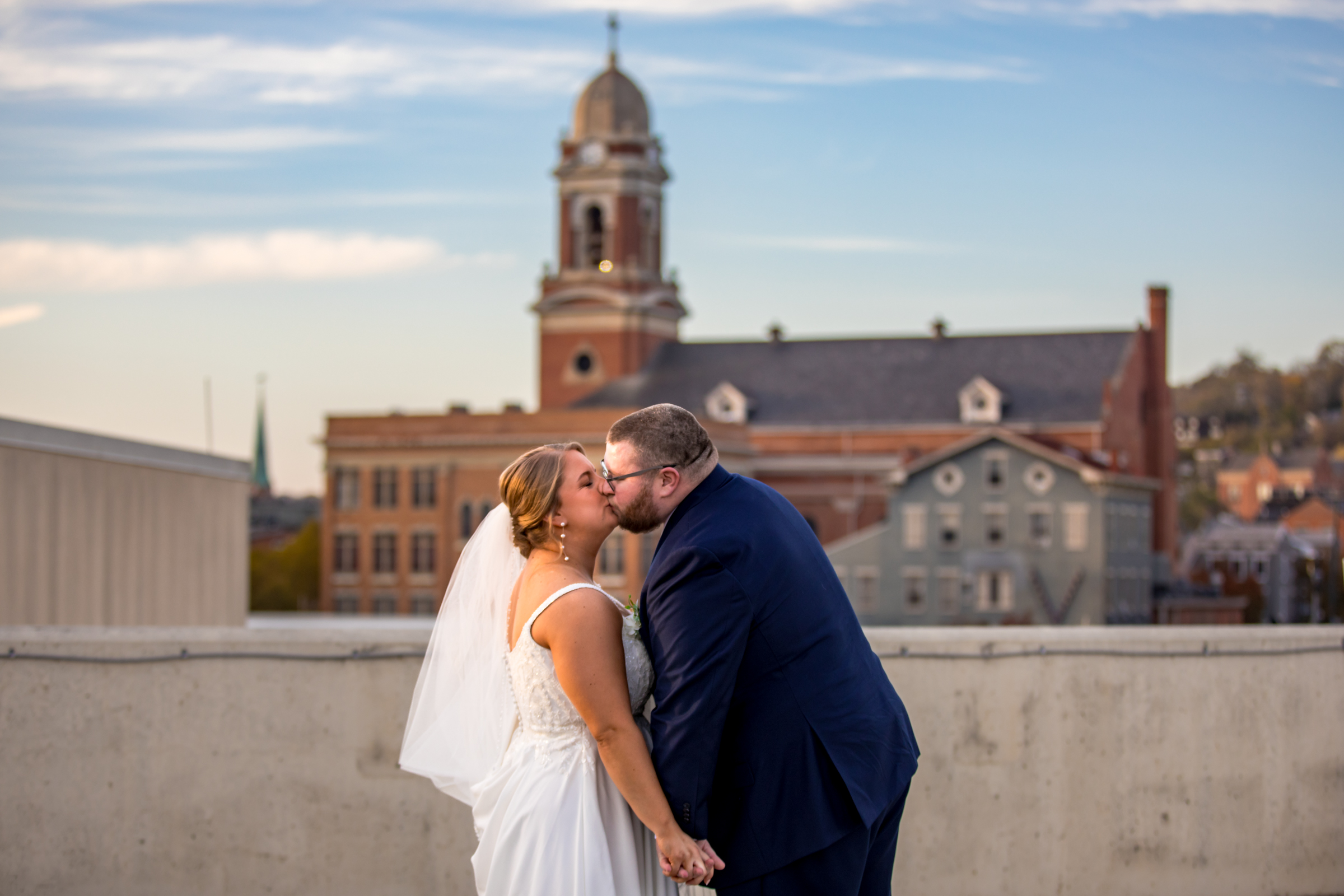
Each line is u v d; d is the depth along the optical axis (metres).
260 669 5.93
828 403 87.31
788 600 4.26
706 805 4.19
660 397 89.50
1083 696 6.23
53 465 12.24
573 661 4.24
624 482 4.43
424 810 5.93
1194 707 6.32
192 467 15.53
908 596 68.50
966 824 6.13
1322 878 6.48
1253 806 6.38
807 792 4.23
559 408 91.50
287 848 5.92
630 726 4.24
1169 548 82.56
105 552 13.28
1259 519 141.75
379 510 82.12
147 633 5.91
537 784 4.33
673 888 4.49
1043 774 6.19
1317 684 6.52
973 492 67.81
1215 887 6.32
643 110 92.69
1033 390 83.56
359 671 5.95
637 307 90.25
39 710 5.84
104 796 5.86
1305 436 186.12
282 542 119.81
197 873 5.89
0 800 5.81
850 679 4.35
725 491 4.43
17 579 11.60
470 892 5.91
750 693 4.27
